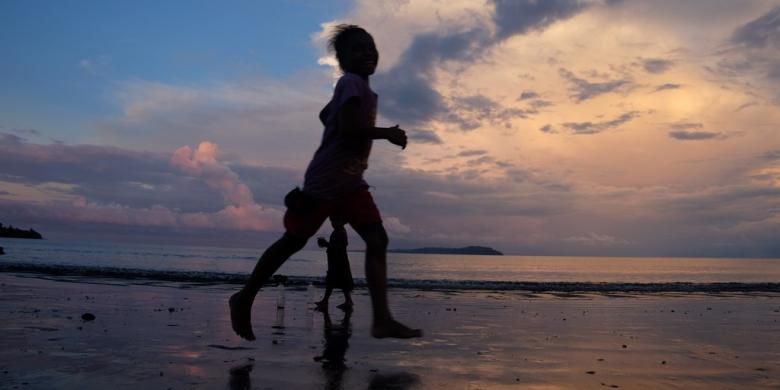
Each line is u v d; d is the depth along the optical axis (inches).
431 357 193.0
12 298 339.9
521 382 156.9
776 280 1684.3
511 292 596.1
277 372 159.3
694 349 228.1
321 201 126.9
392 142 120.4
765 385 160.7
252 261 2263.8
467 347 218.5
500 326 295.0
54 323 243.1
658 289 699.4
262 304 384.2
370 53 128.6
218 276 655.1
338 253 379.9
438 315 346.9
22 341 196.2
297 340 222.7
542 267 3459.6
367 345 215.2
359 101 120.3
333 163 125.3
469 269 2539.4
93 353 178.7
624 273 2413.9
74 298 358.0
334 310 362.9
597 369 179.3
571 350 218.4
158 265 1569.9
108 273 640.4
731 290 704.4
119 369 156.3
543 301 483.5
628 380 163.3
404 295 517.0
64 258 1737.2
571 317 353.1
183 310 318.0
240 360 175.5
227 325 258.7
